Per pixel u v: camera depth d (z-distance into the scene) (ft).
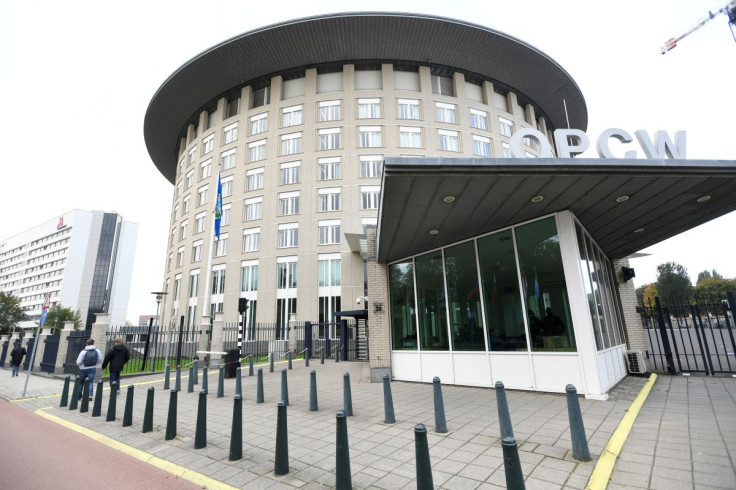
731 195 23.04
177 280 113.91
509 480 8.73
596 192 21.93
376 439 17.21
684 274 185.98
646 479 11.65
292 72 109.70
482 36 100.48
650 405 21.20
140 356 68.59
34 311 328.29
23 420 25.22
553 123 132.77
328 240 94.48
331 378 39.70
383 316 36.94
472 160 18.51
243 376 43.55
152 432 20.22
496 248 28.78
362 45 102.78
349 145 99.09
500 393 15.81
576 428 13.52
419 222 26.53
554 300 24.93
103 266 324.60
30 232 364.99
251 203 102.27
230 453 15.51
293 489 12.54
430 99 103.65
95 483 13.93
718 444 14.28
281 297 92.99
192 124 129.18
